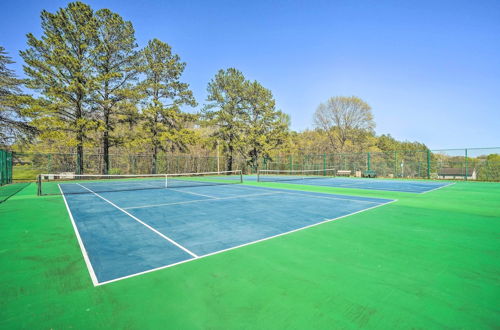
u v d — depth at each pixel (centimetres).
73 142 2264
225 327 254
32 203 1042
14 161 2811
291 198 1194
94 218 761
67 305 296
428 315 272
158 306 293
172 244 519
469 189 1633
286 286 340
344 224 686
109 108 2488
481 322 259
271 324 258
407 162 2866
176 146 3334
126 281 357
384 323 258
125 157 3475
